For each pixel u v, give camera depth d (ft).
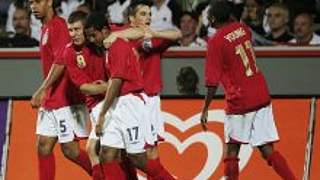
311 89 111.75
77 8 122.31
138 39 74.23
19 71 115.14
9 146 89.10
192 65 111.45
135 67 68.69
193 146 88.28
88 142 74.64
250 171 86.38
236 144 79.20
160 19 120.78
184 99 89.71
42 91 75.20
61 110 77.36
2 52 115.03
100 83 71.31
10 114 90.27
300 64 112.06
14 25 123.44
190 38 119.75
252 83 77.41
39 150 78.54
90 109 73.82
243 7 119.96
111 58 66.49
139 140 68.54
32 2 76.74
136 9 76.95
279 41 119.75
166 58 111.55
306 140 88.33
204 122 78.38
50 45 76.69
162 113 89.20
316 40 119.65
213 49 75.97
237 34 77.05
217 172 87.40
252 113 77.46
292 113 89.25
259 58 112.16
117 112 67.82
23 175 87.86
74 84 76.02
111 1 122.62
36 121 89.81
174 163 87.66
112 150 68.39
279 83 111.96
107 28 69.26
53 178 79.00
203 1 120.67
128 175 74.33
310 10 119.85
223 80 78.64
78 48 72.74
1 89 115.14
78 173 86.63
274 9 119.55
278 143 88.28
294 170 87.35
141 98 68.85
